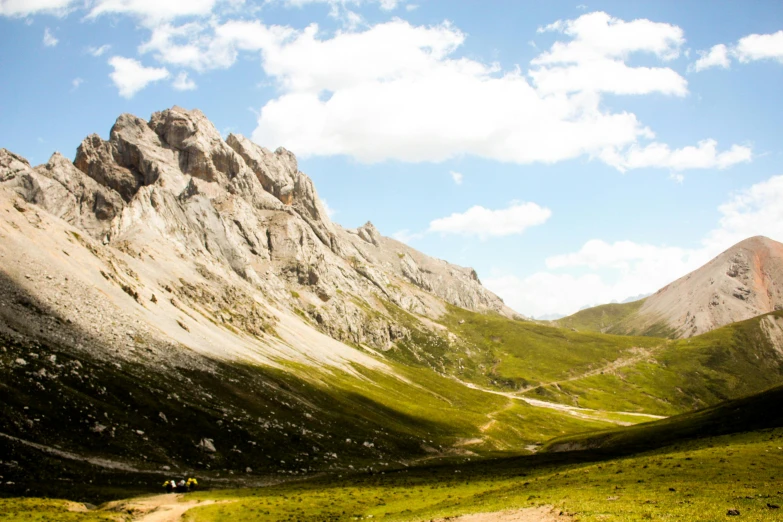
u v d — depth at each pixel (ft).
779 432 297.53
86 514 209.05
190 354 469.57
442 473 357.41
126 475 271.28
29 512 198.80
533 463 388.37
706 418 434.30
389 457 450.30
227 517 223.51
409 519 204.44
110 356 384.27
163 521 217.15
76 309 416.05
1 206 484.74
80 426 293.84
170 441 325.21
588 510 172.65
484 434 637.71
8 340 331.98
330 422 479.41
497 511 194.70
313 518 226.58
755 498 168.86
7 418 267.59
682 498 178.70
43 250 465.06
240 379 474.49
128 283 525.34
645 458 270.26
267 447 369.50
